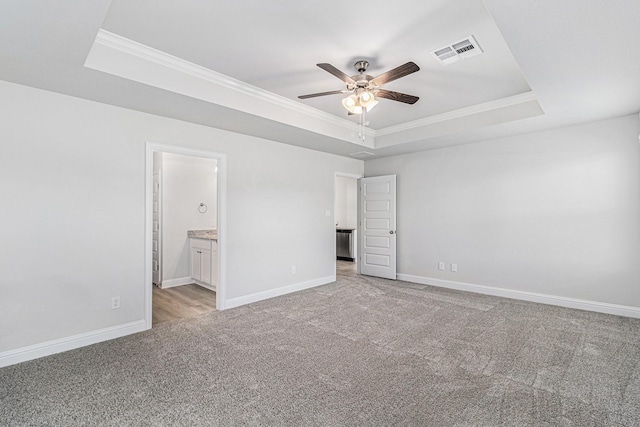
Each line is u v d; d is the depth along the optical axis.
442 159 5.06
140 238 3.22
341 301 4.28
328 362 2.54
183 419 1.84
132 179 3.17
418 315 3.67
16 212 2.55
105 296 3.00
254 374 2.35
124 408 1.93
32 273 2.62
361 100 2.64
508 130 4.04
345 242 8.30
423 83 3.22
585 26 1.85
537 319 3.51
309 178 5.10
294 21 2.17
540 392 2.10
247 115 3.37
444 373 2.36
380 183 5.79
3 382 2.23
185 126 3.58
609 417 1.84
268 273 4.48
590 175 3.77
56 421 1.81
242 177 4.16
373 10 2.05
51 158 2.71
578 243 3.86
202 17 2.12
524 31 1.92
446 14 2.10
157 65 2.63
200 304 4.18
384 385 2.20
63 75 2.39
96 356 2.64
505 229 4.43
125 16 2.11
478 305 4.05
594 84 2.67
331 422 1.81
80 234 2.86
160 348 2.80
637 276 3.50
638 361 2.51
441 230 5.08
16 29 1.80
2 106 2.49
